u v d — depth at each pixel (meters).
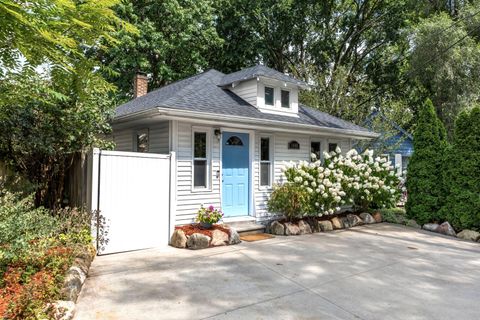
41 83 5.20
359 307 3.77
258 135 8.78
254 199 8.57
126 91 16.14
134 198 6.19
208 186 7.66
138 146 8.37
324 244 6.88
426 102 9.29
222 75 10.65
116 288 4.23
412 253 6.24
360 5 19.80
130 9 14.30
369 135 10.86
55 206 6.45
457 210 8.09
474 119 8.12
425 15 17.95
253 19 19.53
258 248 6.45
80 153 6.23
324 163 9.95
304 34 20.30
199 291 4.18
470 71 15.30
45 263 4.14
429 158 8.99
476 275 4.99
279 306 3.76
